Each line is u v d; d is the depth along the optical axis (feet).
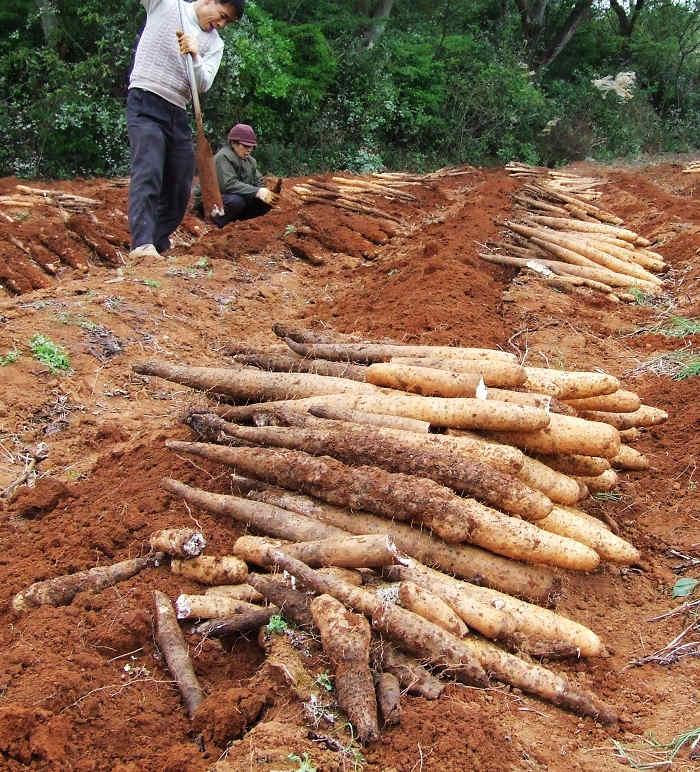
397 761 9.30
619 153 81.56
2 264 27.84
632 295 28.86
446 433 13.94
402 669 10.49
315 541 12.23
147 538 13.16
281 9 68.90
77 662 10.74
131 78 29.76
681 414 19.62
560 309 26.66
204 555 12.39
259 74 57.47
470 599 11.35
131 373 20.85
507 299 26.94
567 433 13.67
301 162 63.57
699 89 94.99
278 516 12.86
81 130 52.21
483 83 77.15
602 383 14.70
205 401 17.06
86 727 9.90
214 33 30.35
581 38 97.45
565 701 10.72
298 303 28.60
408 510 12.25
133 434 18.11
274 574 11.83
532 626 11.62
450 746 9.41
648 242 34.53
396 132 74.84
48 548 13.61
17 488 15.81
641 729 10.59
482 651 10.96
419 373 14.73
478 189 47.83
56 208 34.35
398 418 13.89
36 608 12.01
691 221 38.50
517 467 12.93
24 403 18.83
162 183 31.73
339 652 10.21
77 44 52.85
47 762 9.27
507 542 12.07
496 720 10.10
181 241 36.01
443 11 86.43
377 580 11.84
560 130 79.25
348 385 15.42
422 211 45.29
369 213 41.29
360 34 75.15
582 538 13.11
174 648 11.07
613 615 13.10
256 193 35.37
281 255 33.55
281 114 64.34
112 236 32.81
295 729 9.57
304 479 13.01
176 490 13.94
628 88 90.94
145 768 9.51
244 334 24.84
